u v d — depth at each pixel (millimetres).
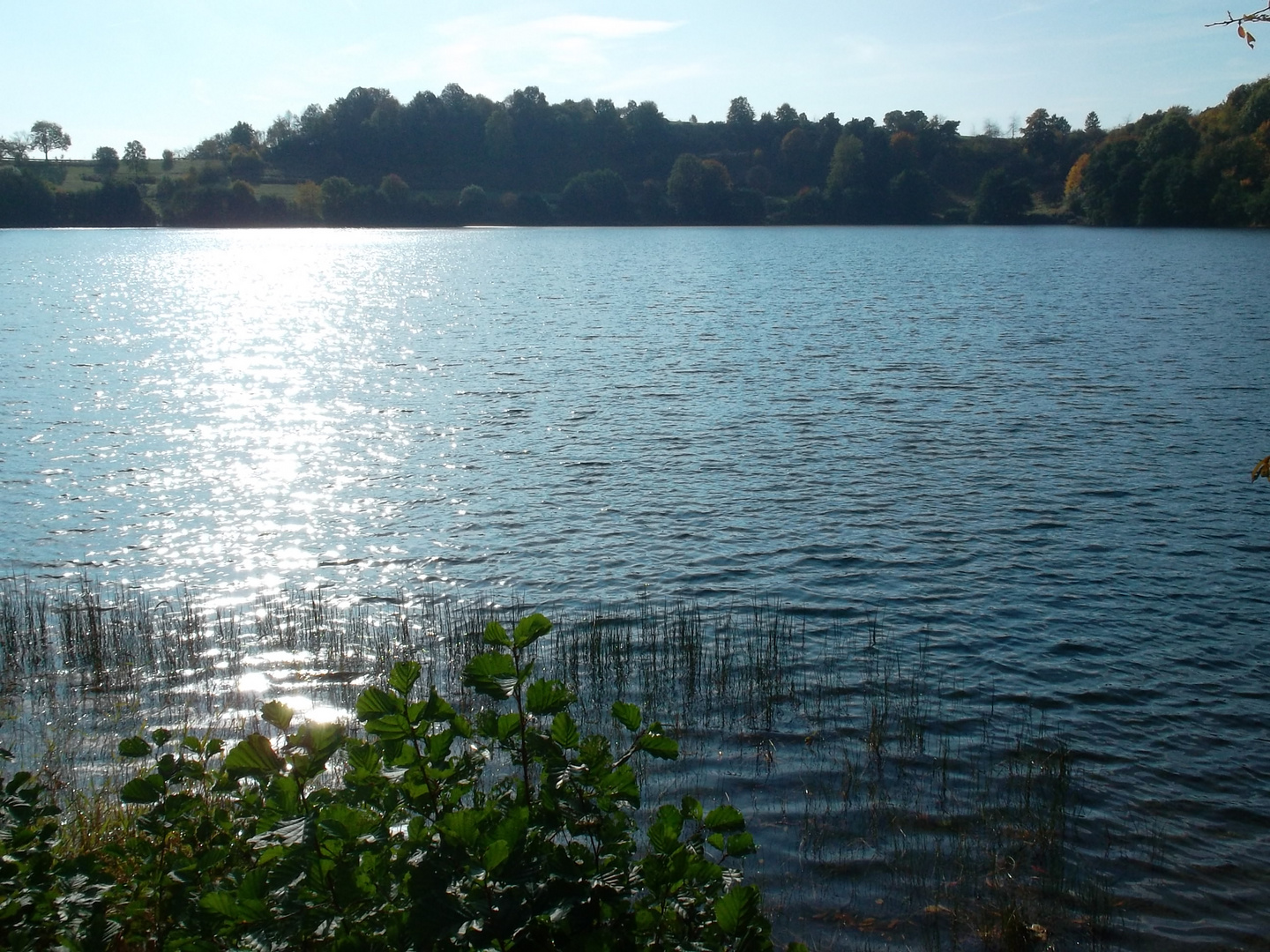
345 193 187000
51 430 32062
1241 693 14445
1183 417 31938
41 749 12570
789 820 11039
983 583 18688
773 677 14852
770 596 18250
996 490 24469
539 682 5430
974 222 188125
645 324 59438
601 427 32094
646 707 13828
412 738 5281
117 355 48781
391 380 41531
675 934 4996
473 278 96875
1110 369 40656
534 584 19031
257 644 16312
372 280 94750
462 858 4824
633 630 16672
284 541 21656
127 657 15758
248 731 13188
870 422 32000
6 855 6219
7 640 16250
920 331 54219
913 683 14719
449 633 16672
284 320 64625
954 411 33469
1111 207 158000
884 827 10938
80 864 6145
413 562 20344
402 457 28734
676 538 21406
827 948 8945
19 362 46094
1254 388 36312
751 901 4855
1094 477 25453
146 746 6613
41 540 21781
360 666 15469
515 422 32969
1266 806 11617
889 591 18344
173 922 5684
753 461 27547
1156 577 18844
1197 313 58875
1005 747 12859
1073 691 14484
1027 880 10070
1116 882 10094
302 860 5031
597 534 21734
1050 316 59000
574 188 199500
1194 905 9781
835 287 81000
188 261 121250
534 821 5180
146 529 22547
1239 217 142375
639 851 9852
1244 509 22797
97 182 197875
